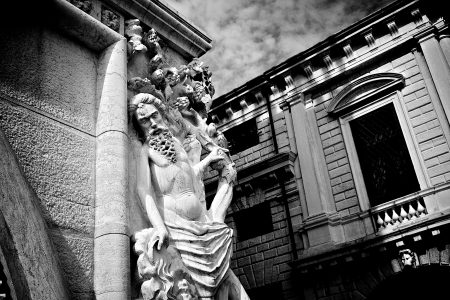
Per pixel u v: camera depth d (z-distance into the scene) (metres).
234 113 18.41
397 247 12.73
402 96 14.41
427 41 14.33
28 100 2.58
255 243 15.71
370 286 13.02
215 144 3.77
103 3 3.43
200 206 3.11
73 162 2.65
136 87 3.27
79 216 2.53
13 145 2.38
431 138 13.41
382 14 15.13
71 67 2.94
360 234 13.75
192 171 3.26
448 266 11.96
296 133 16.25
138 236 2.62
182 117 3.63
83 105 2.89
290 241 14.95
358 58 15.68
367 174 14.50
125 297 2.38
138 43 3.44
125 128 2.94
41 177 2.44
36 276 2.10
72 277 2.34
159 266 2.56
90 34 3.08
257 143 17.52
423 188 13.02
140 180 2.93
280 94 17.41
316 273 13.91
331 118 15.85
